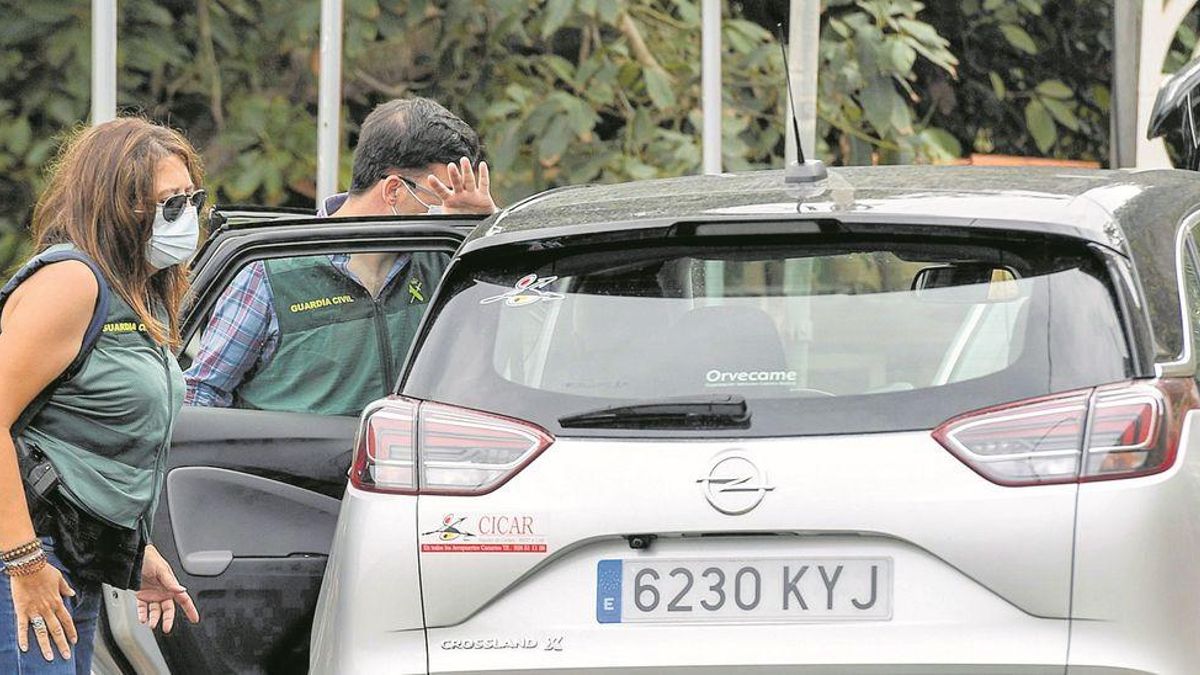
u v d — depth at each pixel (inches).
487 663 423.8
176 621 538.0
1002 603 404.2
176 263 476.4
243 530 544.7
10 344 452.1
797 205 440.1
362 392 592.1
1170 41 1123.3
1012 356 414.9
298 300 589.6
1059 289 419.2
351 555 437.7
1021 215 425.7
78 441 462.6
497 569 425.4
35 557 451.2
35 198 1264.8
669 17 1405.0
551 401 431.2
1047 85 1455.5
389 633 431.2
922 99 1434.5
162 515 538.0
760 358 425.1
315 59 1349.7
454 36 1354.6
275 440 552.7
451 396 440.5
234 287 588.7
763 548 414.0
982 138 1487.5
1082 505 401.4
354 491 444.8
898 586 407.8
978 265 427.2
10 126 1264.8
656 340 432.8
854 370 421.1
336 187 1065.5
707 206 447.2
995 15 1455.5
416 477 434.9
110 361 463.5
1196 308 450.3
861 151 1357.0
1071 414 406.0
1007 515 403.5
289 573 546.6
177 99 1328.7
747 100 1380.4
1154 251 436.5
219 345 586.2
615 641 417.7
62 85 1274.6
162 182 467.5
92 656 499.5
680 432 421.4
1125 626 398.9
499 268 456.1
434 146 622.8
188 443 545.3
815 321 427.5
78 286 456.1
